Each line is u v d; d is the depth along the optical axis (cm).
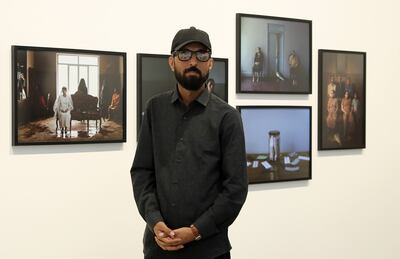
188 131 243
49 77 317
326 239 428
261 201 396
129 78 344
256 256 395
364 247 448
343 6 429
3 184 308
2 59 307
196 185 238
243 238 389
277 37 395
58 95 320
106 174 338
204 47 238
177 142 244
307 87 408
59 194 324
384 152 454
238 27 378
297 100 408
